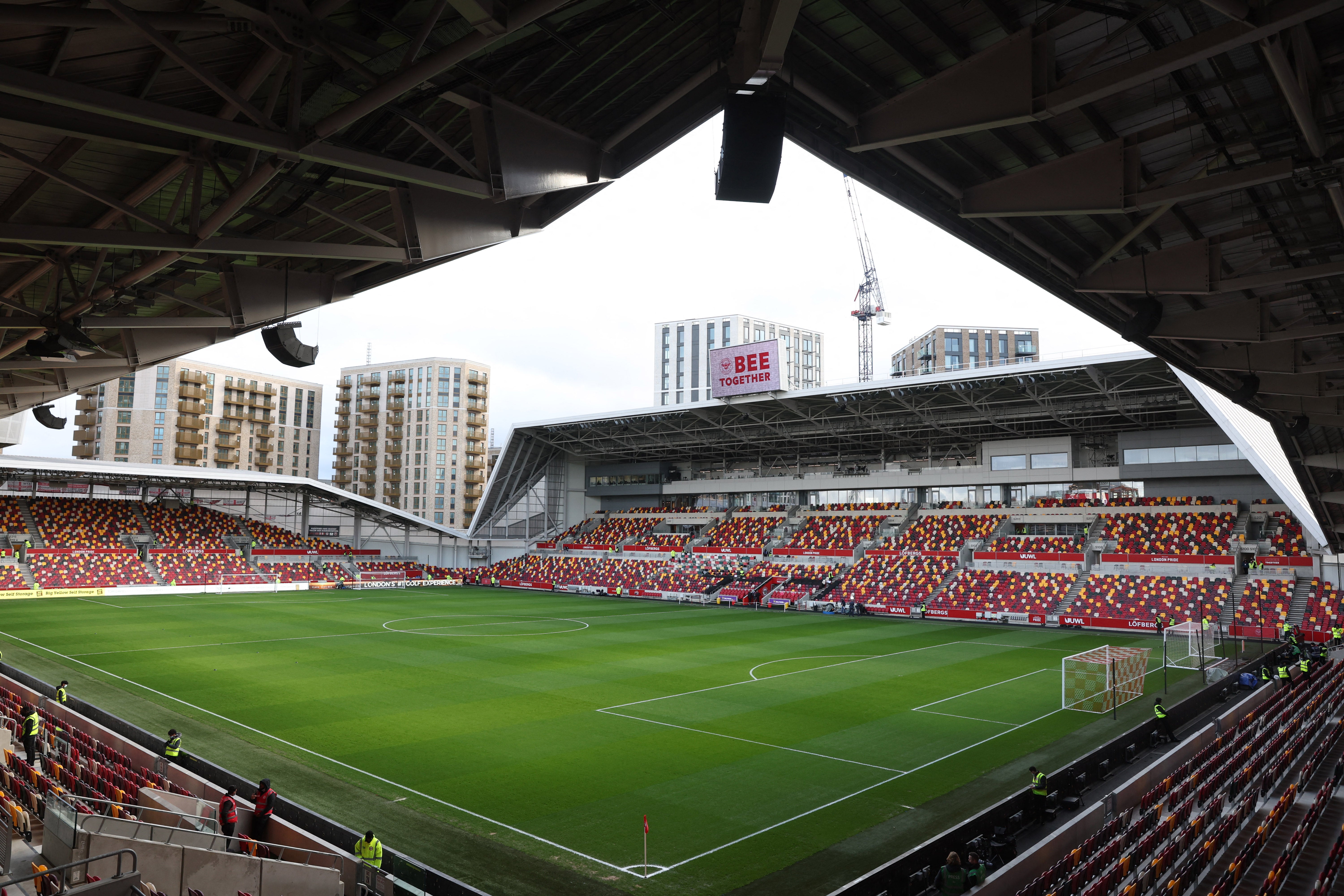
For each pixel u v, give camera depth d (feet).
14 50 32.04
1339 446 116.88
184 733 82.28
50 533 244.83
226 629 161.38
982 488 241.96
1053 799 61.62
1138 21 34.53
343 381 480.23
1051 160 50.47
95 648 133.80
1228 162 47.85
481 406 472.44
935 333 527.40
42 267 61.77
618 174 49.90
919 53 42.63
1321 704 89.86
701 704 98.73
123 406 416.05
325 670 118.83
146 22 28.35
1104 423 211.00
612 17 35.81
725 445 273.75
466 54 29.35
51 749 67.41
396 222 48.03
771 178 36.68
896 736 84.38
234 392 423.64
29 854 47.21
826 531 256.11
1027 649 147.54
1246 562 183.52
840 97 44.83
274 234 58.80
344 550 298.15
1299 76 33.68
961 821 60.34
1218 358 74.90
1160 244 60.39
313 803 62.54
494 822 59.36
